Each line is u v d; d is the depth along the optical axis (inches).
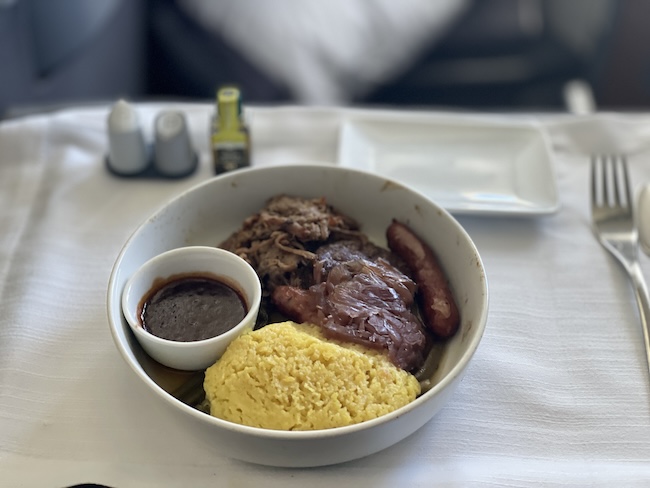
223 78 23.0
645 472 9.2
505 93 24.1
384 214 12.1
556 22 23.2
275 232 11.4
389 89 23.7
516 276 12.1
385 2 23.1
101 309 11.4
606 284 12.0
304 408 8.6
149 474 9.1
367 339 9.5
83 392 10.1
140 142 14.0
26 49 19.7
